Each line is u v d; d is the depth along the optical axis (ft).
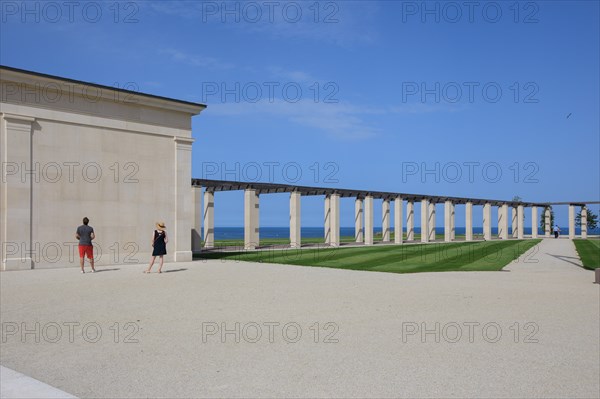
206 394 16.48
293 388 17.06
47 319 28.99
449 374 18.67
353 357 20.93
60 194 60.39
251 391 16.76
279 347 22.58
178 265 65.21
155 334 25.16
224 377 18.28
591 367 19.71
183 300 35.88
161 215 69.87
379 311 31.55
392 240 150.10
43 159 59.06
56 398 14.97
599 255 90.07
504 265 68.13
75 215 61.62
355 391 16.75
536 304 34.73
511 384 17.58
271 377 18.26
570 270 62.03
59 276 51.21
